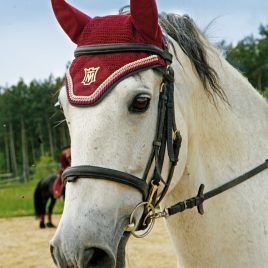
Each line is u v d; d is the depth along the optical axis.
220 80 2.96
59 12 2.65
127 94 2.29
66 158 13.80
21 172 61.53
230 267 2.82
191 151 2.77
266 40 22.47
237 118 2.97
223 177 2.86
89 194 2.23
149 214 2.49
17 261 9.26
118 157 2.27
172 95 2.53
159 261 8.65
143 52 2.44
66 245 2.13
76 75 2.39
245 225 2.82
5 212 17.42
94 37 2.47
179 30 2.84
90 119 2.28
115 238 2.27
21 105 61.47
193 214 2.79
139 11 2.43
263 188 2.91
